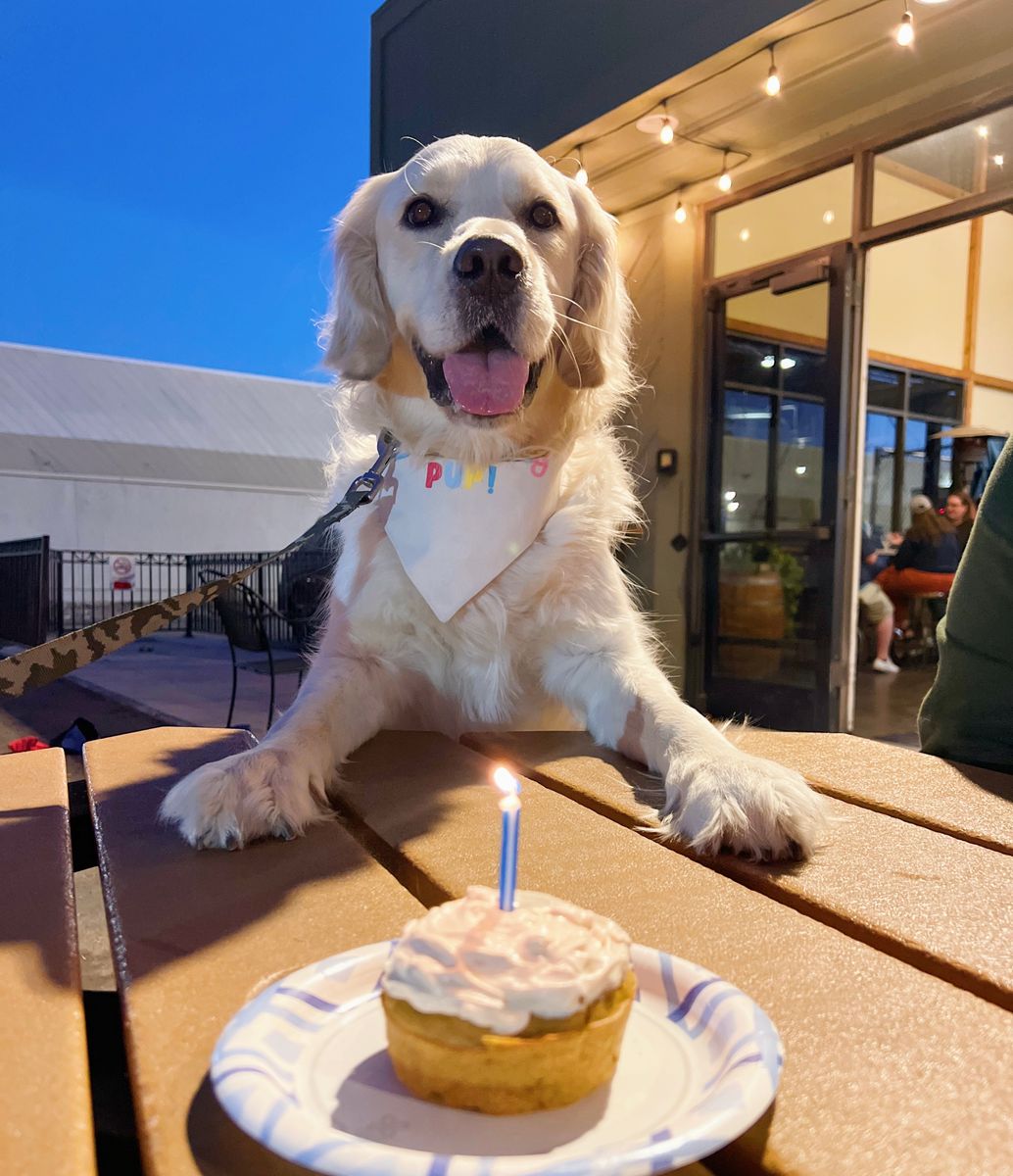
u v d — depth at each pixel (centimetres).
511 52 585
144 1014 67
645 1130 48
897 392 887
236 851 108
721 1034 56
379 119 729
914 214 499
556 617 191
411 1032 50
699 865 98
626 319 241
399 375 215
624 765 152
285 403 3080
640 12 490
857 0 405
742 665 616
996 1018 66
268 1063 52
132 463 2512
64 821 120
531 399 197
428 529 189
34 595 1039
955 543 844
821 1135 52
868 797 131
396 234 210
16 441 2352
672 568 645
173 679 904
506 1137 48
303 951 78
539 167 216
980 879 96
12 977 73
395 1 695
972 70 463
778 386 584
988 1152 50
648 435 655
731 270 610
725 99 502
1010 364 986
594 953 53
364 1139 47
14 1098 56
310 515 2791
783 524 586
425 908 88
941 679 166
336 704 163
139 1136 56
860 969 74
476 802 126
